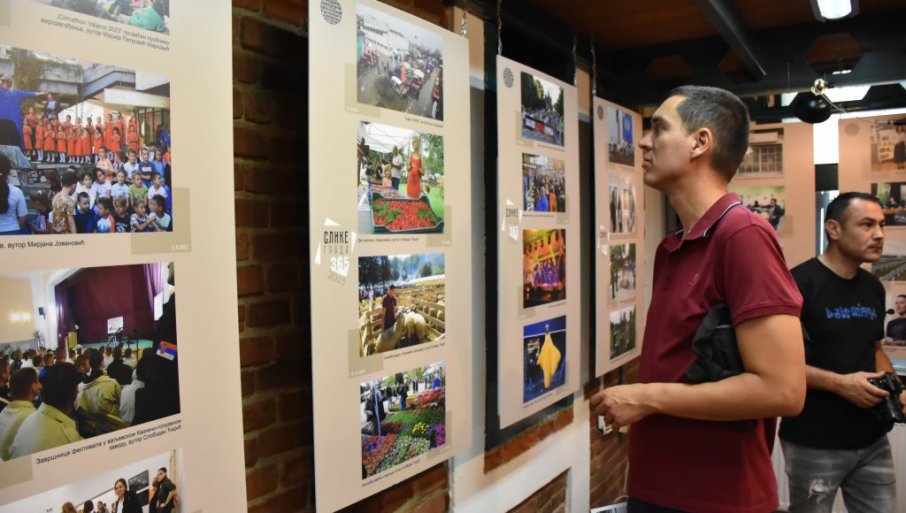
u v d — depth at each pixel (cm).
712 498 129
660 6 260
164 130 108
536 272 222
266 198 145
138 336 105
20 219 91
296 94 152
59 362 96
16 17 90
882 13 283
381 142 152
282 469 149
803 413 237
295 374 153
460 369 183
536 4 253
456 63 178
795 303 117
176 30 110
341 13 140
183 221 112
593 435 312
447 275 177
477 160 222
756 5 265
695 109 135
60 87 95
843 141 346
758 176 364
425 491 192
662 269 147
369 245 150
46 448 94
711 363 123
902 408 218
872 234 227
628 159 303
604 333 280
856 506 240
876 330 238
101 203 100
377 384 153
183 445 112
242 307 139
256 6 142
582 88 302
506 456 232
